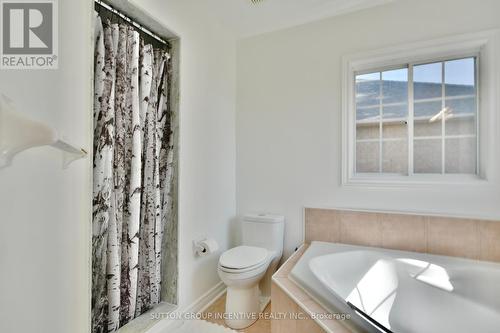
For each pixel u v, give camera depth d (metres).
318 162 2.21
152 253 1.69
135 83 1.56
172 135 1.83
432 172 1.94
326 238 2.16
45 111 1.04
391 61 2.04
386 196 1.97
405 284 1.55
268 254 1.98
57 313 1.06
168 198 1.83
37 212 1.00
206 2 2.00
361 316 1.05
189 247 1.90
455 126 1.88
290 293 1.33
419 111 1.98
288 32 2.35
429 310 1.42
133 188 1.54
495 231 1.68
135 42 1.57
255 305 1.86
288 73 2.35
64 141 0.85
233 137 2.53
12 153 0.79
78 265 1.15
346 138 2.10
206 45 2.11
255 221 2.23
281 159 2.36
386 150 2.08
